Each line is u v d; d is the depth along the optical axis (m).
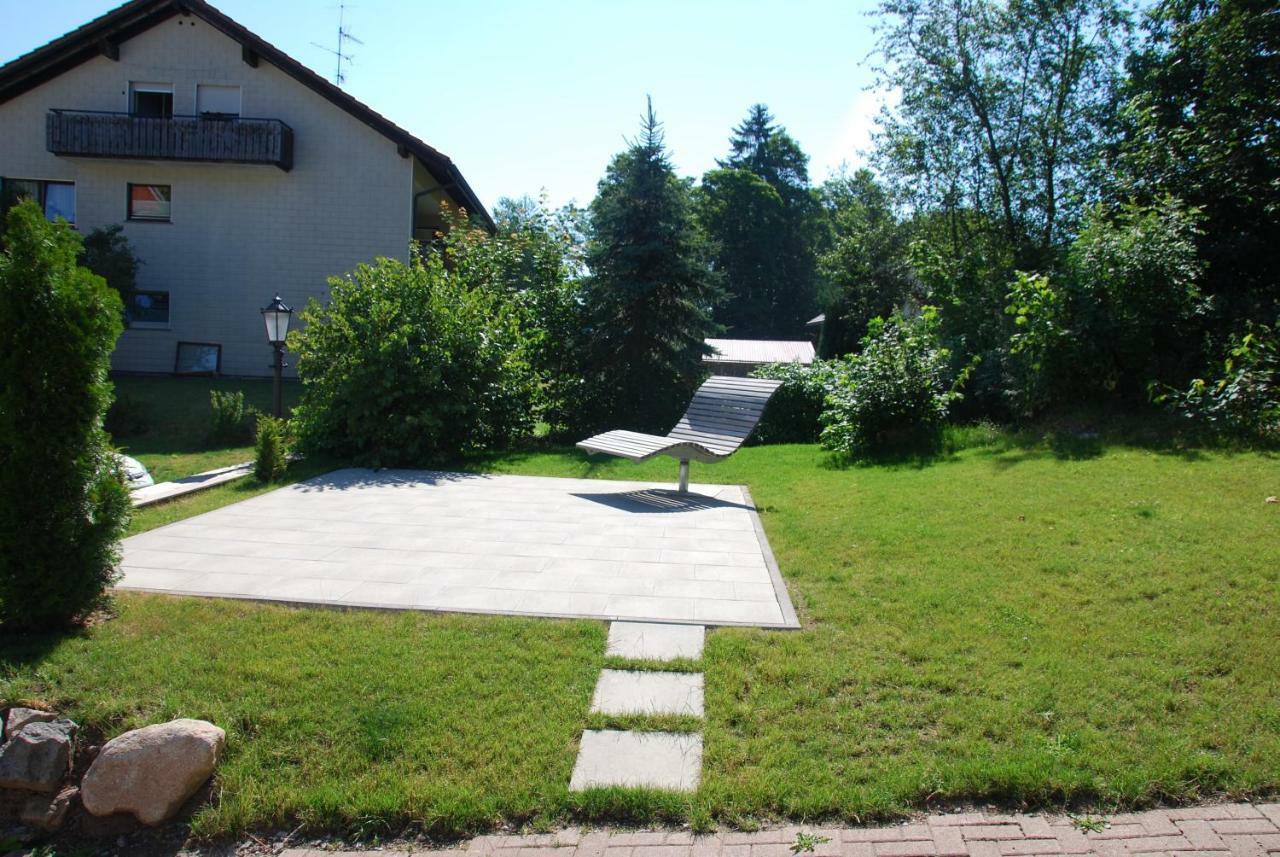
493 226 24.55
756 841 2.97
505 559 6.07
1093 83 18.09
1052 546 5.76
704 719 3.67
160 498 8.11
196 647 4.30
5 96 20.72
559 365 16.02
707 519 7.52
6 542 4.36
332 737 3.53
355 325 11.46
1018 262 16.89
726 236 51.12
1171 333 10.06
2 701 3.76
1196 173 11.81
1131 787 3.13
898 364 10.97
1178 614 4.49
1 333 4.34
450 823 3.08
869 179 25.69
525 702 3.79
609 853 2.93
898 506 7.37
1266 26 11.40
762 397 9.28
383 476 10.09
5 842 3.25
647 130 15.39
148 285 21.31
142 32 20.55
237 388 19.27
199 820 3.20
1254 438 8.20
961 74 18.31
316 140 20.88
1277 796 3.12
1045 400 10.72
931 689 3.86
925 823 3.04
